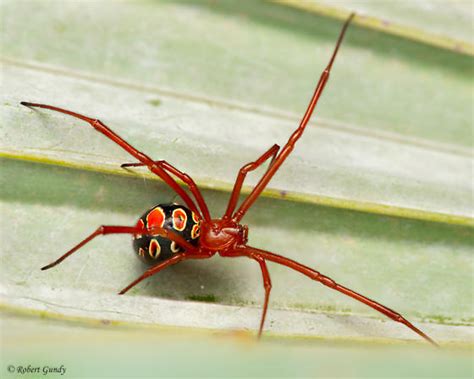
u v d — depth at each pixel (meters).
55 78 0.20
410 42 0.20
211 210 0.20
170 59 0.20
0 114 0.19
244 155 0.20
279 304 0.19
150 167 0.19
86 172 0.19
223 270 0.19
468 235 0.20
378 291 0.20
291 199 0.19
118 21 0.20
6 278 0.19
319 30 0.20
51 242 0.19
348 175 0.20
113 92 0.20
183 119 0.20
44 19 0.20
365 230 0.20
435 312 0.20
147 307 0.19
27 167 0.19
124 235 0.19
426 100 0.21
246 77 0.20
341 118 0.20
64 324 0.18
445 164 0.20
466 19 0.21
